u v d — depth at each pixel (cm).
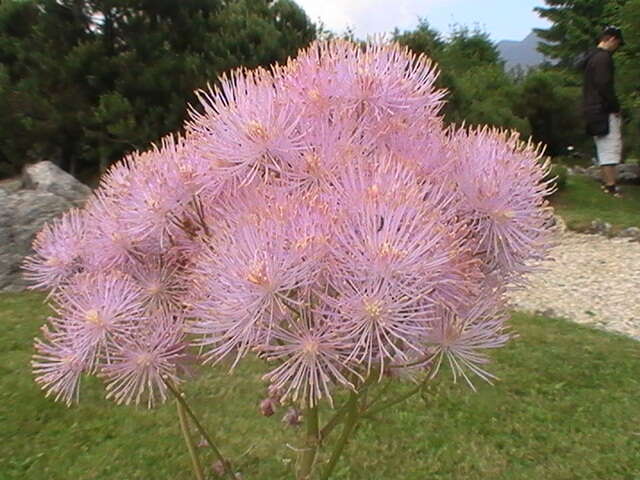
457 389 471
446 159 165
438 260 139
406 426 425
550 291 765
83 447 405
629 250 938
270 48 1158
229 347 145
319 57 176
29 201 734
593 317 680
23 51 1163
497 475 381
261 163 158
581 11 3400
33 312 636
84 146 1162
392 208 140
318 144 158
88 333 164
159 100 1125
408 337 143
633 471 385
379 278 138
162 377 168
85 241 186
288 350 140
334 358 141
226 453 392
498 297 167
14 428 421
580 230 1038
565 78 2992
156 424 428
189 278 163
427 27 2695
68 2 1130
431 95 178
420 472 382
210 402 453
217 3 1213
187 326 161
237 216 153
